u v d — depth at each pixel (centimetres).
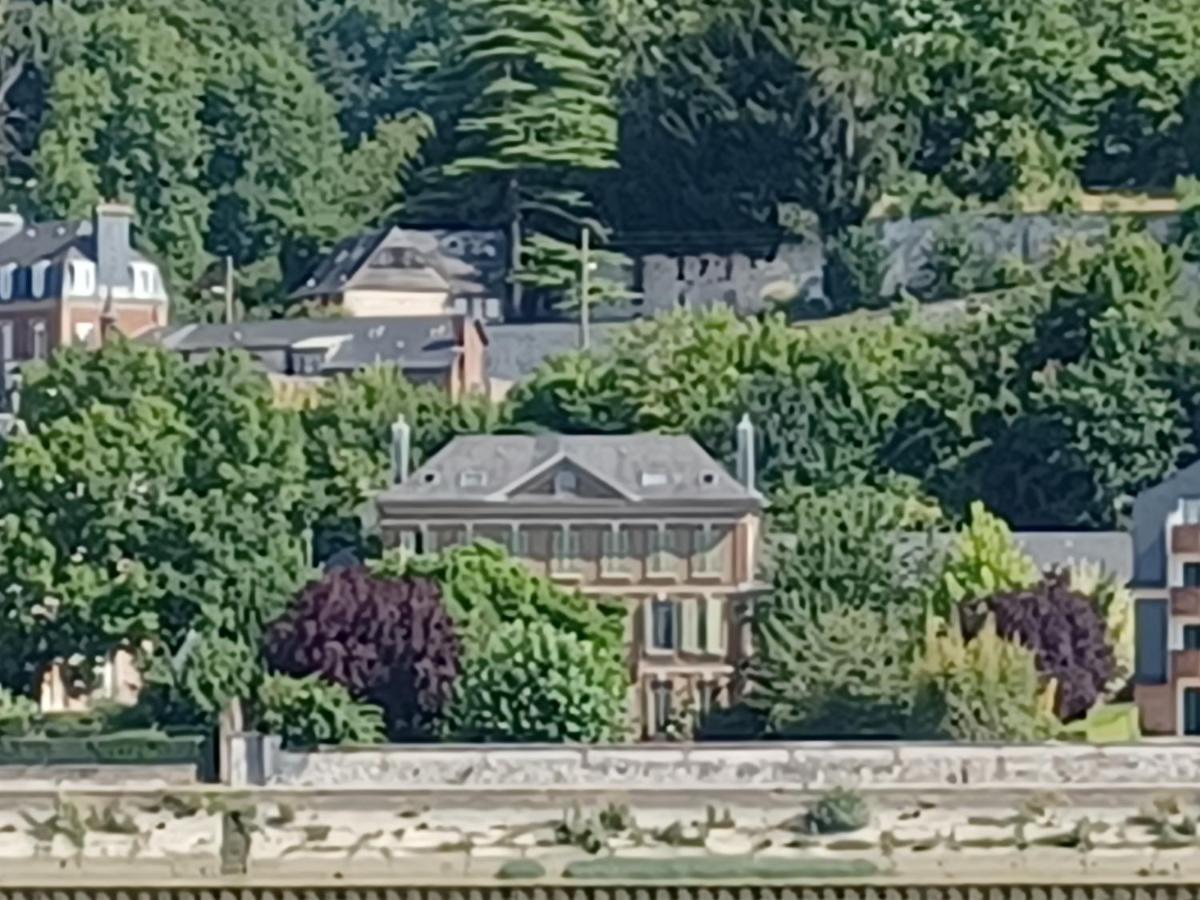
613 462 18662
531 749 15238
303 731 16662
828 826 13475
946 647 16725
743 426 19562
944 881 12338
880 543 18325
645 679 17850
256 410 19500
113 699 18062
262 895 12194
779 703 16975
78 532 18375
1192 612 18062
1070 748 14938
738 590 18075
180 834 13462
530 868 12781
